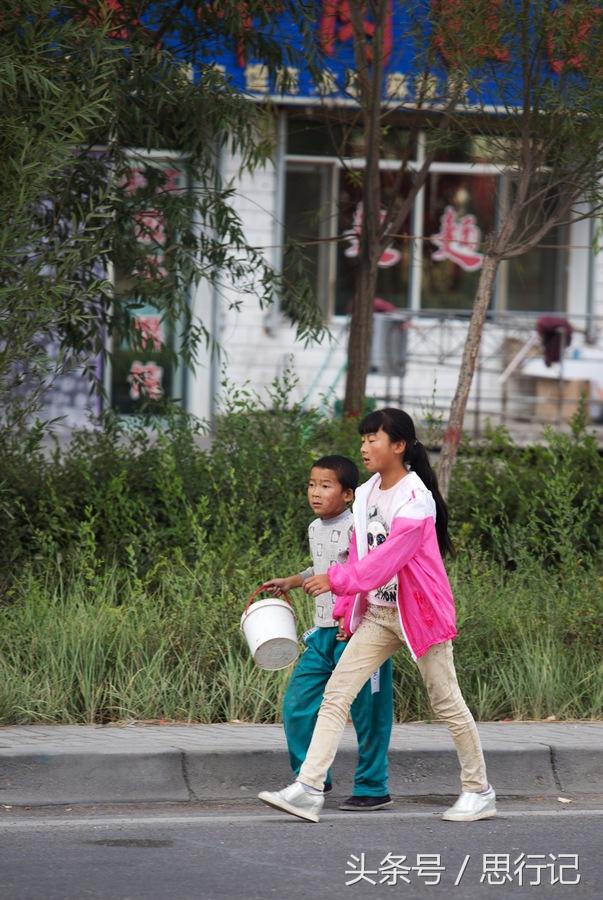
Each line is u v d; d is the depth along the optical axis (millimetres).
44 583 26344
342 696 18094
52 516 27969
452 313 51781
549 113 26875
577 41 25781
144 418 31625
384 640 18125
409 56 35500
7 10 25156
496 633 24609
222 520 28484
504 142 28141
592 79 26062
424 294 54969
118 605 25734
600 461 31469
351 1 32500
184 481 29234
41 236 25625
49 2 24828
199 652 23125
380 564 17422
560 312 55750
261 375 51781
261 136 31969
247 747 20141
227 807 19516
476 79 26906
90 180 29203
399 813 19219
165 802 19609
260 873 16078
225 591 24641
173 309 29484
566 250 55469
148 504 28859
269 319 51500
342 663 18156
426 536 17812
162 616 24359
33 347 25922
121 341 31719
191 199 29594
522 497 29500
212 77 29016
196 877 15859
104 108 24609
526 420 54031
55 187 28625
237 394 31469
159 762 19719
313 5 30281
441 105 30469
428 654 18219
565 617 25250
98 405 48500
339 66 37656
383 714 19125
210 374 50625
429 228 54062
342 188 51844
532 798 20594
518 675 23766
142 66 28344
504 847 17516
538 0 25438
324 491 18656
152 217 30234
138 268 29922
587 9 25531
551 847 17578
